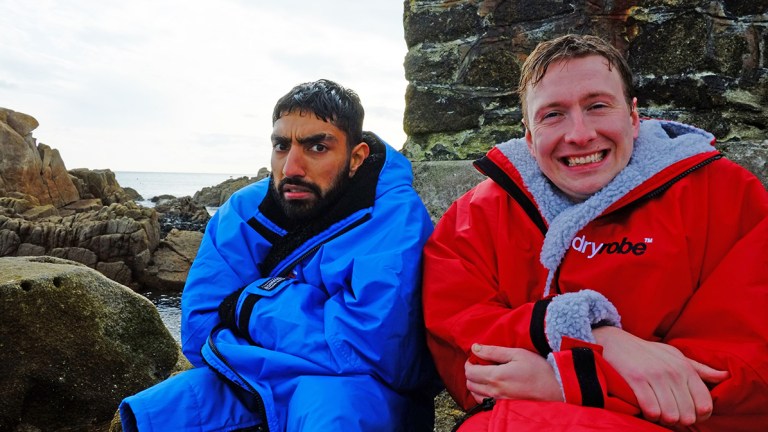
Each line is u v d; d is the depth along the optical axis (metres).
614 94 0.81
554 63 0.82
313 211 1.00
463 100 1.39
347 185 1.02
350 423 0.80
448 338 0.84
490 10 1.36
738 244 0.75
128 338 1.75
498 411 0.71
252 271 1.05
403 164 1.09
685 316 0.76
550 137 0.83
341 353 0.87
